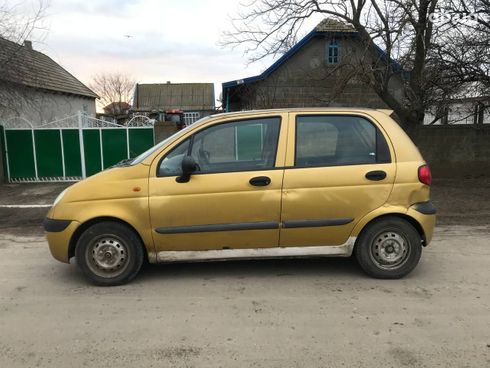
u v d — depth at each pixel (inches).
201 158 192.2
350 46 534.9
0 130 560.4
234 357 133.0
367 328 149.5
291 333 146.9
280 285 189.3
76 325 155.5
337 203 189.9
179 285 191.2
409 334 145.0
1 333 150.6
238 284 191.0
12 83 533.3
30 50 581.0
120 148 581.9
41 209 389.7
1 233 298.4
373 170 190.5
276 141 192.5
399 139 194.9
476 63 416.5
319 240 192.5
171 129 579.8
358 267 210.4
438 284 188.9
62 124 865.5
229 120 194.1
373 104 724.7
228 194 187.8
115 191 188.7
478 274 200.8
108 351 137.8
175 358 133.2
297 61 763.4
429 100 451.8
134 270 192.7
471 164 529.7
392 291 181.3
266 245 192.1
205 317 159.8
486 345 137.8
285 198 188.5
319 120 194.9
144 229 189.2
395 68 449.1
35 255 241.6
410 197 191.2
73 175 578.6
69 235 189.8
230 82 760.3
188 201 187.8
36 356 135.6
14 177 569.6
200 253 192.1
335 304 169.2
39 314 164.9
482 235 271.4
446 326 150.2
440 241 258.1
